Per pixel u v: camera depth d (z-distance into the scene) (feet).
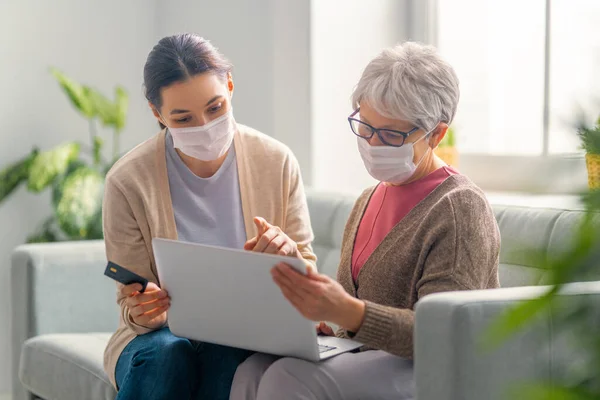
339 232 7.65
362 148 5.22
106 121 10.79
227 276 4.60
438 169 5.26
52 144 11.11
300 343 4.63
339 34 9.24
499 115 8.91
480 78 9.11
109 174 6.00
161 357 5.21
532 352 4.27
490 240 4.88
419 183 5.27
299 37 9.18
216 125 5.61
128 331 5.82
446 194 4.98
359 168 9.50
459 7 9.27
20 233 10.96
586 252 1.38
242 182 6.02
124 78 11.66
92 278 8.07
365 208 5.69
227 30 10.63
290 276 4.33
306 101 9.14
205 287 4.77
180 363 5.21
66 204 10.21
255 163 6.12
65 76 11.12
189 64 5.51
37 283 7.78
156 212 5.82
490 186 8.87
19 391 7.95
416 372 4.28
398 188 5.37
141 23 11.76
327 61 9.18
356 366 4.74
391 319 4.55
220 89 5.61
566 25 8.12
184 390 5.24
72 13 11.19
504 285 5.91
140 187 5.82
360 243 5.54
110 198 5.87
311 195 8.20
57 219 10.23
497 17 8.87
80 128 11.34
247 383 4.97
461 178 5.14
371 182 9.59
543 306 1.50
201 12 11.06
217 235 5.93
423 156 5.20
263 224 5.27
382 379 4.75
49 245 8.05
